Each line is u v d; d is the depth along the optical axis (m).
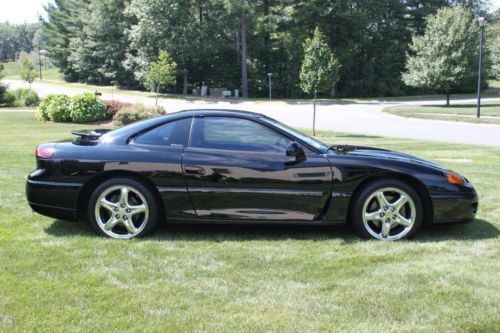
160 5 45.22
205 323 3.06
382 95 54.69
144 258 4.22
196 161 4.71
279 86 53.22
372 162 4.75
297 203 4.72
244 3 48.28
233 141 4.82
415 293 3.55
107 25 57.78
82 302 3.32
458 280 3.79
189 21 46.97
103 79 63.06
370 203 4.82
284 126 5.04
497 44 34.84
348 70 54.22
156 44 47.19
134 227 4.81
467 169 9.42
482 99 47.16
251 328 3.01
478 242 4.78
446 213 4.80
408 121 27.03
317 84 20.17
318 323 3.08
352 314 3.21
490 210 6.01
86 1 68.88
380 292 3.56
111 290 3.53
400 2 58.00
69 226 5.17
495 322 3.11
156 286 3.62
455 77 35.81
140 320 3.08
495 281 3.78
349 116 30.20
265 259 4.24
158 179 4.70
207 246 4.58
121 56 56.88
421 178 4.76
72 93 48.72
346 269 4.02
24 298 3.36
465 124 25.42
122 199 4.77
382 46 55.81
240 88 54.00
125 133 4.93
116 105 24.64
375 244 4.68
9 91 39.50
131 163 4.71
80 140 4.99
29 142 13.41
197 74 54.41
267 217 4.73
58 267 3.96
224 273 3.90
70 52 68.88
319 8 49.62
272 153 4.77
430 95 54.22
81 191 4.78
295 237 4.89
